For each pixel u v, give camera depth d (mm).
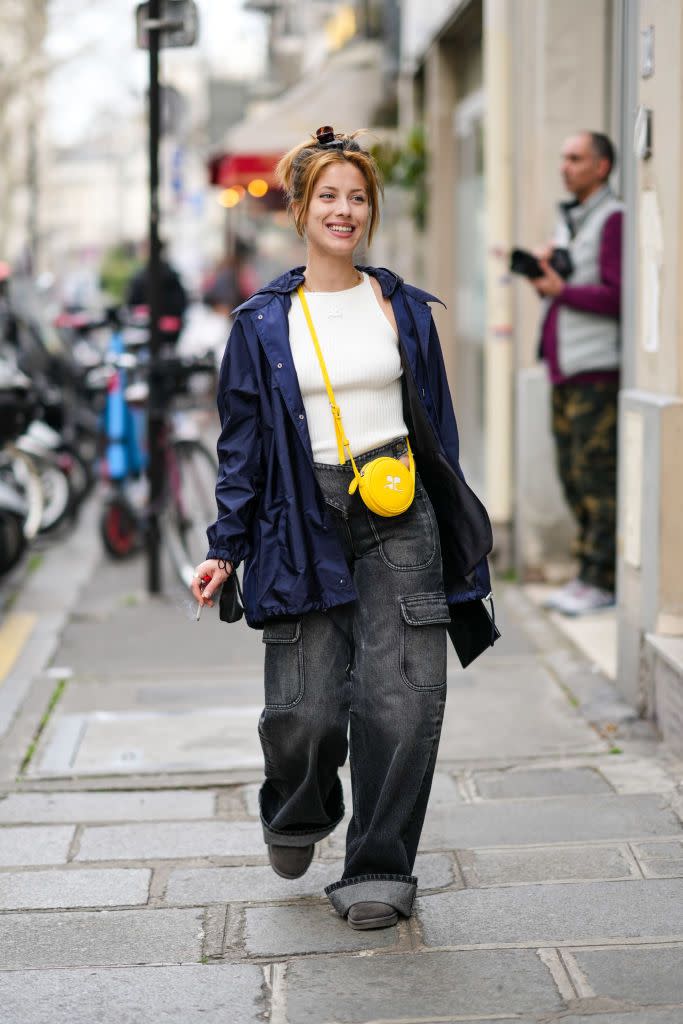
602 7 6746
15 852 3879
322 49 19688
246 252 21297
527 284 7098
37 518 8211
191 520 7328
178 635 6406
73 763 4668
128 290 12727
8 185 25031
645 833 3863
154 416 7254
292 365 3158
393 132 12109
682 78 4320
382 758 3213
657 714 4715
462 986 3018
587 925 3297
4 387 8016
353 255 3254
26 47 21734
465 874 3621
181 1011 2957
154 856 3830
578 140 6156
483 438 9258
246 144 13078
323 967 3133
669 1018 2842
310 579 3160
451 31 9438
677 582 4625
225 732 4980
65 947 3279
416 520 3219
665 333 4578
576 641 5969
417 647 3201
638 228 4824
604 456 6320
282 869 3445
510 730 4844
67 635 6477
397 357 3215
